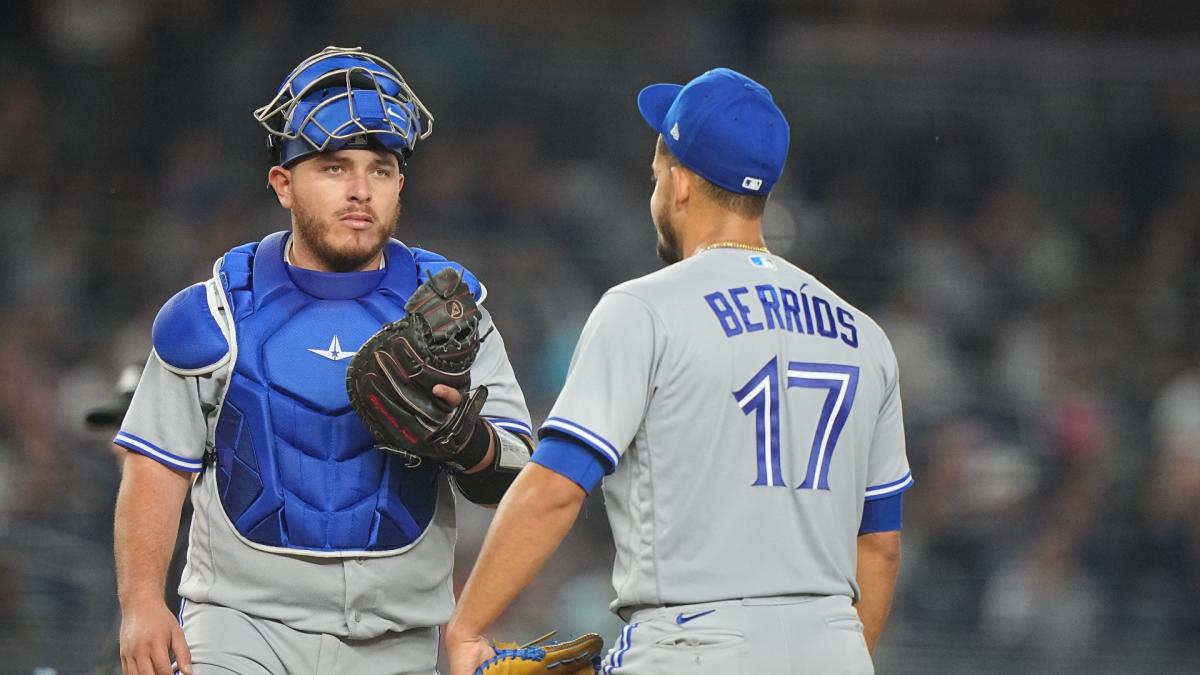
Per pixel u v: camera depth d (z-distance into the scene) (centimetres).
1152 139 4484
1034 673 3162
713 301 1030
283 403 1061
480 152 4197
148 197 3831
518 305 3678
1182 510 3422
